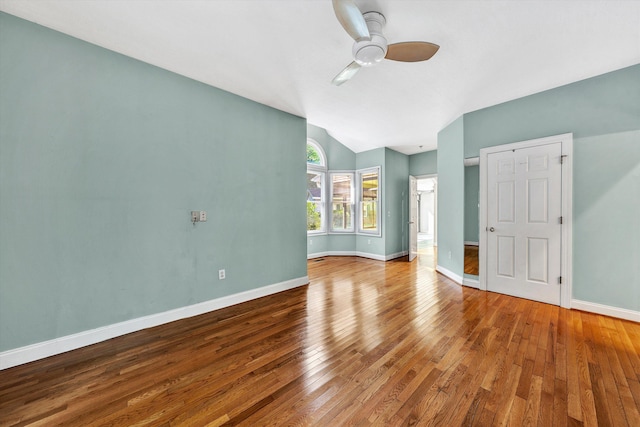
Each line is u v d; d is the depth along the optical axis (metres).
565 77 2.72
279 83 2.88
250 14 1.83
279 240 3.60
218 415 1.42
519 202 3.22
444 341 2.19
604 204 2.68
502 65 2.49
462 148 3.79
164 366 1.87
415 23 1.91
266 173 3.46
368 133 4.82
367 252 6.13
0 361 1.82
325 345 2.15
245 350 2.08
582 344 2.12
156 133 2.53
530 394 1.55
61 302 2.05
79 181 2.12
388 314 2.78
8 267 1.86
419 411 1.43
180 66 2.53
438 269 4.70
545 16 1.84
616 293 2.62
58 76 2.03
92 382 1.69
